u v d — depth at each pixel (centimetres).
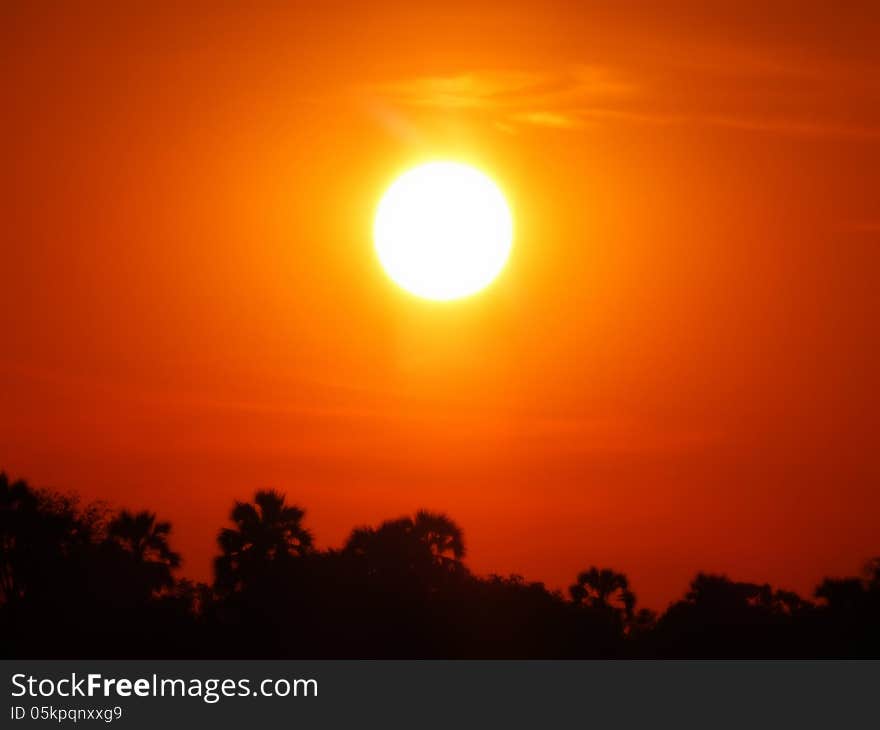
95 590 19700
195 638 18550
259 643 18438
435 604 19550
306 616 18962
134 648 18050
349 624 18888
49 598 19450
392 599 19250
